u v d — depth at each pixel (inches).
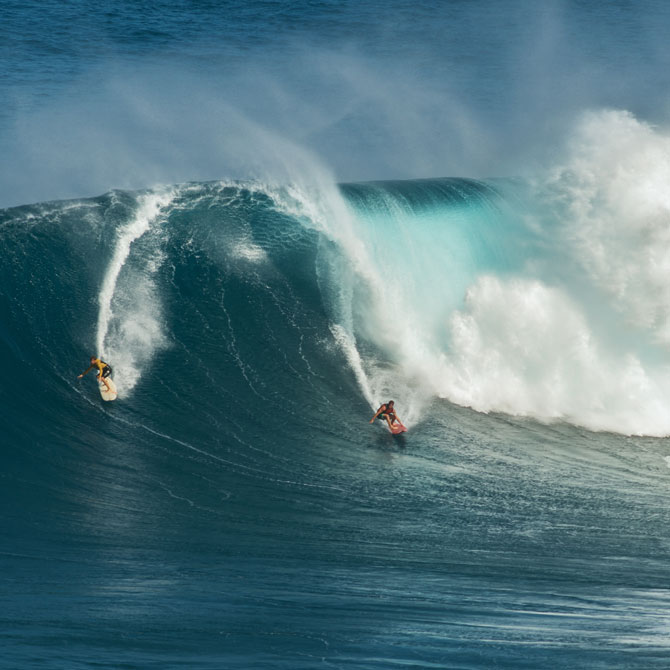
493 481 2491.4
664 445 2861.7
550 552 2010.3
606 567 1898.4
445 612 1437.0
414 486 2416.3
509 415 2989.7
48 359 2864.2
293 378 2940.5
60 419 2605.8
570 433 2898.6
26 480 2272.4
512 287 3216.0
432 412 2913.4
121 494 2234.3
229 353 2999.5
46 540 1907.0
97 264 3265.3
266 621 1325.0
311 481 2396.7
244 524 2095.2
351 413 2817.4
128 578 1612.9
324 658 1143.6
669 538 2160.4
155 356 2942.9
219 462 2466.8
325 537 2032.5
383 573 1752.0
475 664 1133.7
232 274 3324.3
